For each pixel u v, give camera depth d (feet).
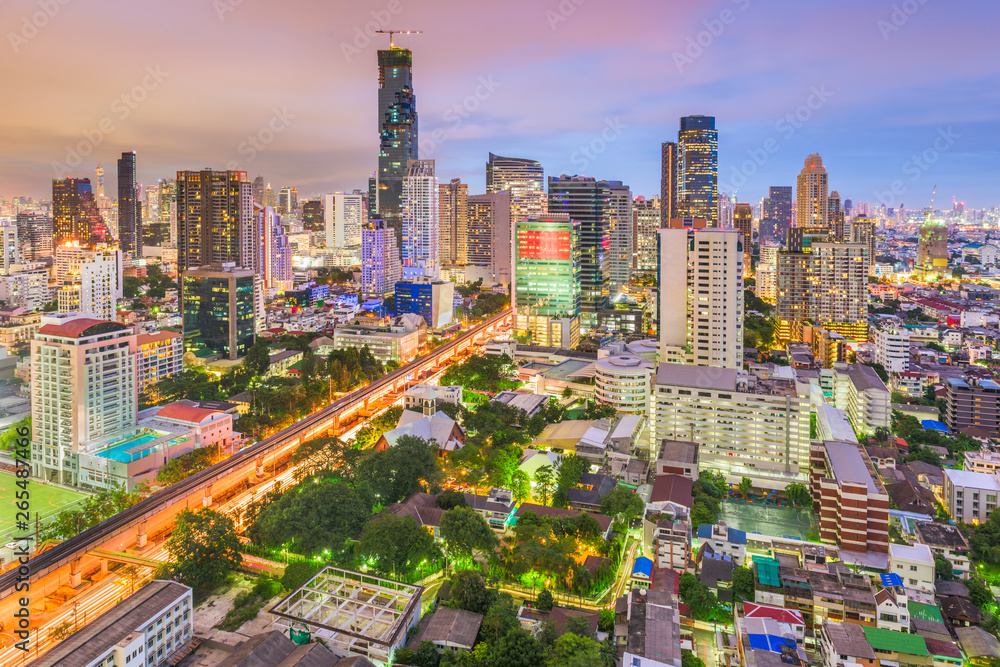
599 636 652.48
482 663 596.70
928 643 649.20
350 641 625.41
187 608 651.66
